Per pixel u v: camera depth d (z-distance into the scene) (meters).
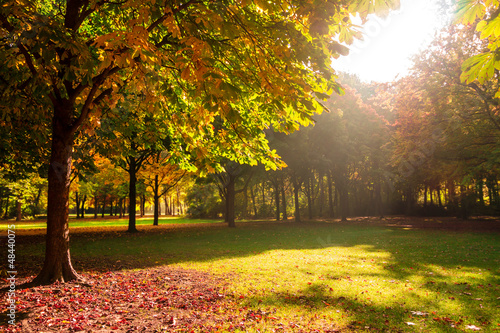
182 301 5.25
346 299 5.37
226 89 2.89
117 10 5.02
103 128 6.75
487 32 1.84
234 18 3.36
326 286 6.21
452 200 27.73
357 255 10.06
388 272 7.45
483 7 1.81
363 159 26.30
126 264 8.64
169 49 4.96
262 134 6.08
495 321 4.29
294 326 4.17
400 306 4.99
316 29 3.14
